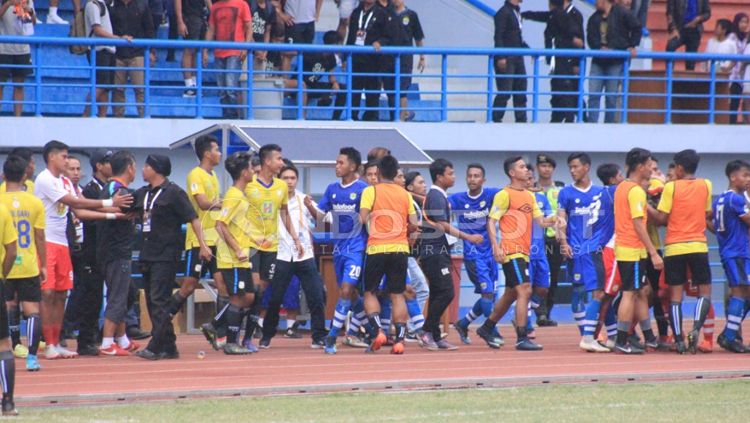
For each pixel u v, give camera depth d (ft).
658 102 253.44
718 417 106.32
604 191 161.99
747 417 106.52
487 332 167.73
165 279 150.20
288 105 239.30
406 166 181.16
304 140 182.19
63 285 152.05
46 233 150.82
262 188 157.17
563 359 152.66
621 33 235.20
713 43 262.47
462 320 172.76
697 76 253.24
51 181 149.38
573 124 223.92
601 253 161.27
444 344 164.66
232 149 191.42
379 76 222.89
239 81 228.22
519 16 236.02
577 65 242.17
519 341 164.14
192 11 233.55
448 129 216.13
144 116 207.10
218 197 161.48
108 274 154.30
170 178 201.98
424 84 268.82
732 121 255.09
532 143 221.46
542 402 115.14
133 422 101.50
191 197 159.12
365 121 220.64
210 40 225.15
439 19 274.77
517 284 163.12
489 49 224.74
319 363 147.23
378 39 226.99
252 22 232.12
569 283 218.18
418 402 114.73
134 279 194.59
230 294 153.07
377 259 155.33
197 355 155.94
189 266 154.40
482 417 105.40
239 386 123.75
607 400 116.78
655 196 167.84
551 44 244.63
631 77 233.35
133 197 150.00
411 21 230.89
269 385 124.98
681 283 158.81
